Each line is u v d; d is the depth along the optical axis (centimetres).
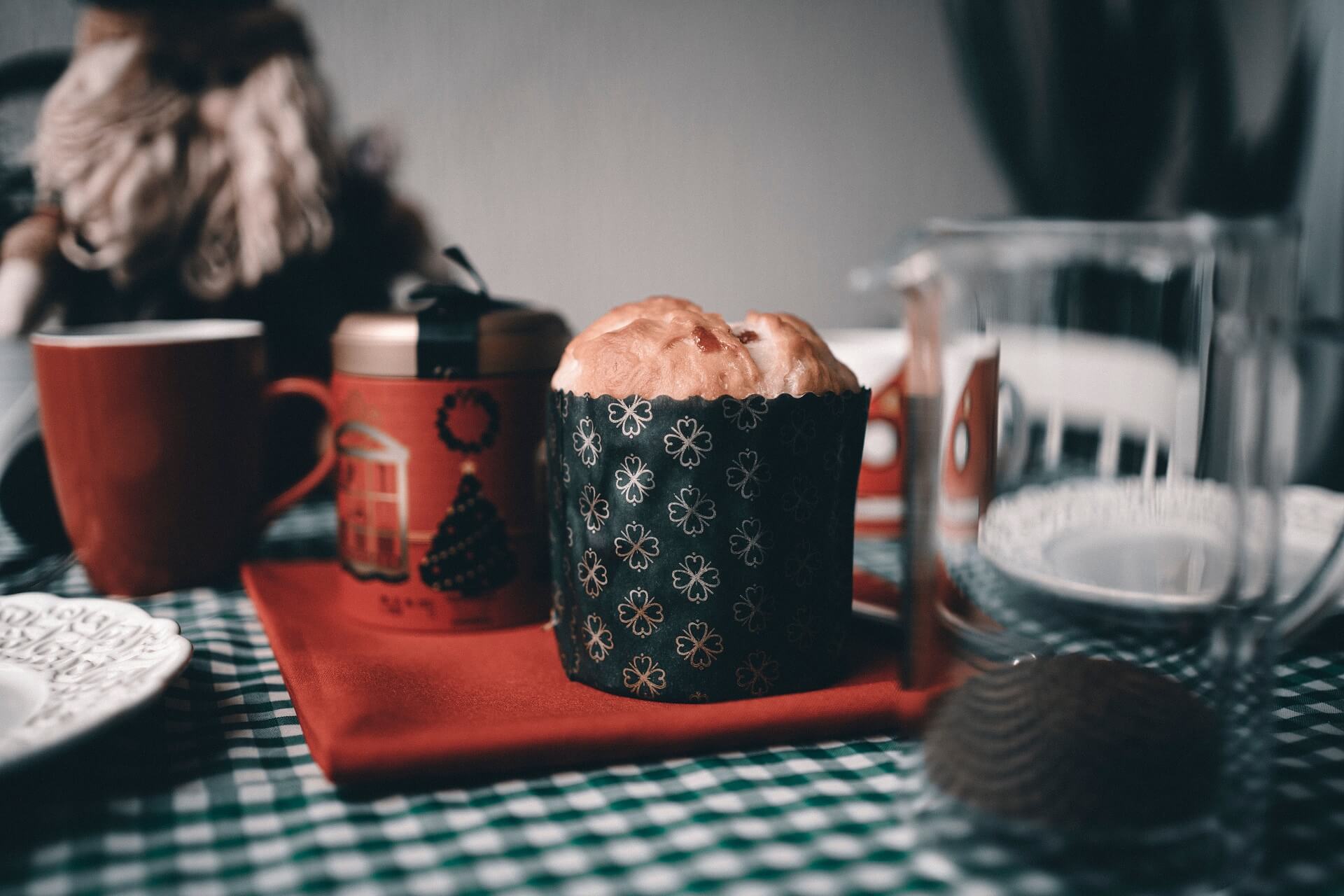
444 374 53
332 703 45
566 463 47
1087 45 107
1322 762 44
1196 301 41
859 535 69
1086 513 42
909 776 41
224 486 59
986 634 41
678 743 44
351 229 81
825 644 48
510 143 92
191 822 41
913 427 41
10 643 47
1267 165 111
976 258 41
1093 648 41
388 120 88
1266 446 40
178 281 74
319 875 39
